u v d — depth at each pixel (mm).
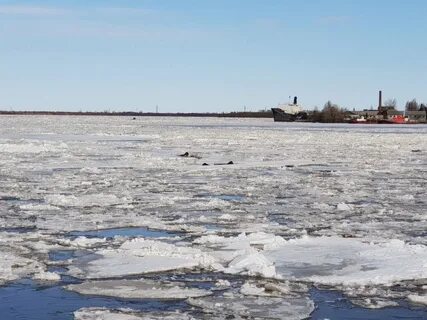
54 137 54094
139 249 10820
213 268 9789
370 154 36531
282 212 15375
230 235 12422
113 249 10945
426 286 8820
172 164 28547
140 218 14219
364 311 7785
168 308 7836
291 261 10188
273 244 11336
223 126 95000
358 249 10938
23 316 7449
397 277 9195
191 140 51312
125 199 17109
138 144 44812
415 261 9961
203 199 17500
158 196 17984
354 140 52375
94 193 18500
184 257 10273
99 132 67125
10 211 15008
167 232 12766
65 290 8555
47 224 13398
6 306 7832
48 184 20484
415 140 52906
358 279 9086
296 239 11695
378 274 9312
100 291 8516
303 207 16188
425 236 12328
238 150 39312
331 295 8469
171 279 9195
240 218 14422
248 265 9828
